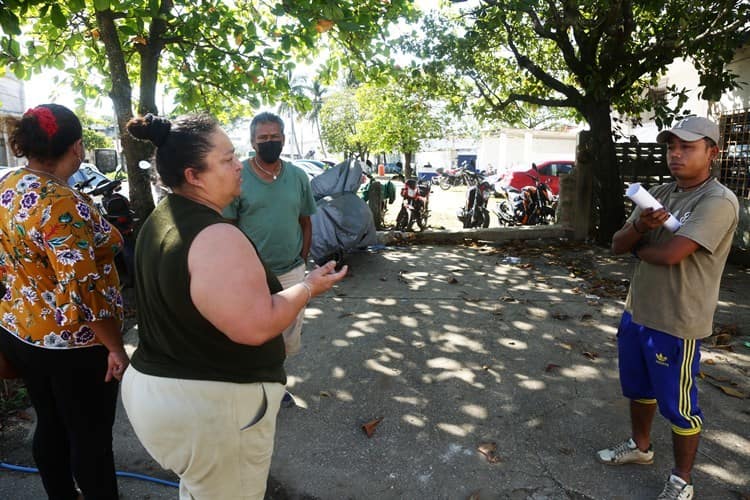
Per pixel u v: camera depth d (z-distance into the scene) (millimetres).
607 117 8391
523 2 7164
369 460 3010
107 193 6102
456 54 8648
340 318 5184
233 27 5824
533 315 5234
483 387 3807
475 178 10812
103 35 5703
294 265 3449
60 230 1960
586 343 4551
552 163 17562
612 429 3271
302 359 4285
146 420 1638
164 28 5965
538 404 3574
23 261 2037
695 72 9820
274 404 1778
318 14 4734
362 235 7160
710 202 2354
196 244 1547
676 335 2426
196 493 1739
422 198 10133
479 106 10062
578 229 8781
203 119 1705
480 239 8812
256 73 6277
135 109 7992
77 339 2098
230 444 1658
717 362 4156
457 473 2891
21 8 4113
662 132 2508
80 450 2215
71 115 2090
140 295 1729
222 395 1625
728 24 7297
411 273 6836
